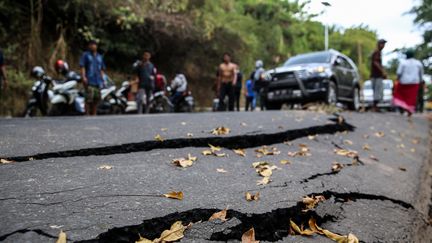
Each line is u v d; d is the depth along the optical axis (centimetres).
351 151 465
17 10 1302
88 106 813
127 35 1617
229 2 2253
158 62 1825
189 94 1252
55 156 318
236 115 673
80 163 293
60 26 1452
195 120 573
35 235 167
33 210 193
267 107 1095
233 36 1980
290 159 379
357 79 1179
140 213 200
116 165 293
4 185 229
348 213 265
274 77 1034
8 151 314
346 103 1165
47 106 819
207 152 360
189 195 236
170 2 1670
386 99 2002
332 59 1050
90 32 1449
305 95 983
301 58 1092
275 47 2566
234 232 202
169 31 1698
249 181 282
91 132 425
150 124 511
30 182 237
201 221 203
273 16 2619
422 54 1056
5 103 1165
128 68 1691
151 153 346
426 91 1684
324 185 298
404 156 541
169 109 1149
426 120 1084
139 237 186
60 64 925
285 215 231
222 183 270
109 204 209
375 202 304
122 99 994
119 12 1483
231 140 418
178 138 388
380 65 1009
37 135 395
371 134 646
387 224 265
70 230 174
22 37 1330
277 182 286
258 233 215
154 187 245
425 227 292
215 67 1958
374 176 381
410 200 334
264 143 449
